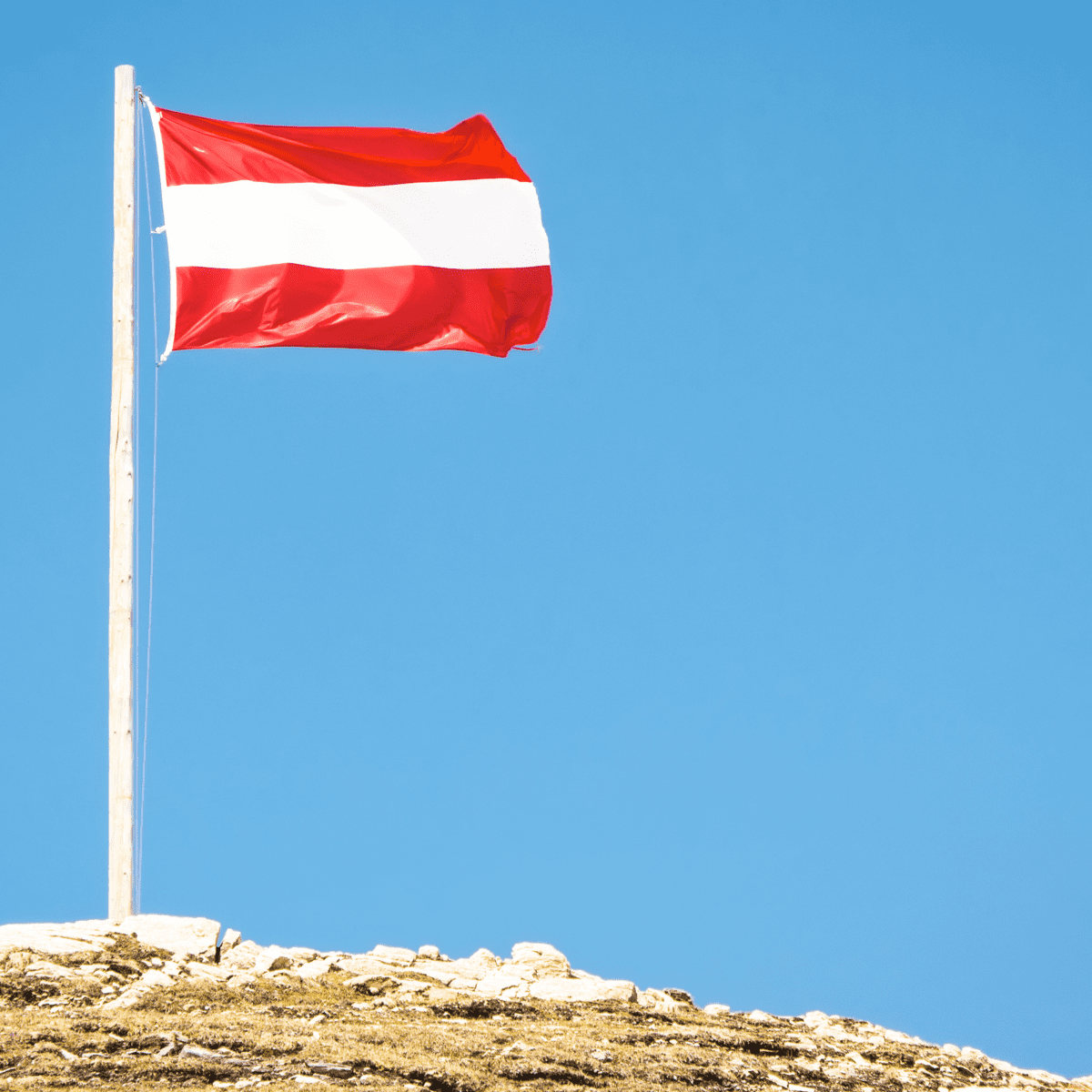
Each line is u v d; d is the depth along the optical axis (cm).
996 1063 7588
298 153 8656
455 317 8694
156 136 8475
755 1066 6456
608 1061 6166
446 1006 6856
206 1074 5562
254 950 7400
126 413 8019
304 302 8500
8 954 6712
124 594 7844
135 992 6481
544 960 7925
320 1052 5850
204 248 8412
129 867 7550
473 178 8825
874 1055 7125
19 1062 5534
